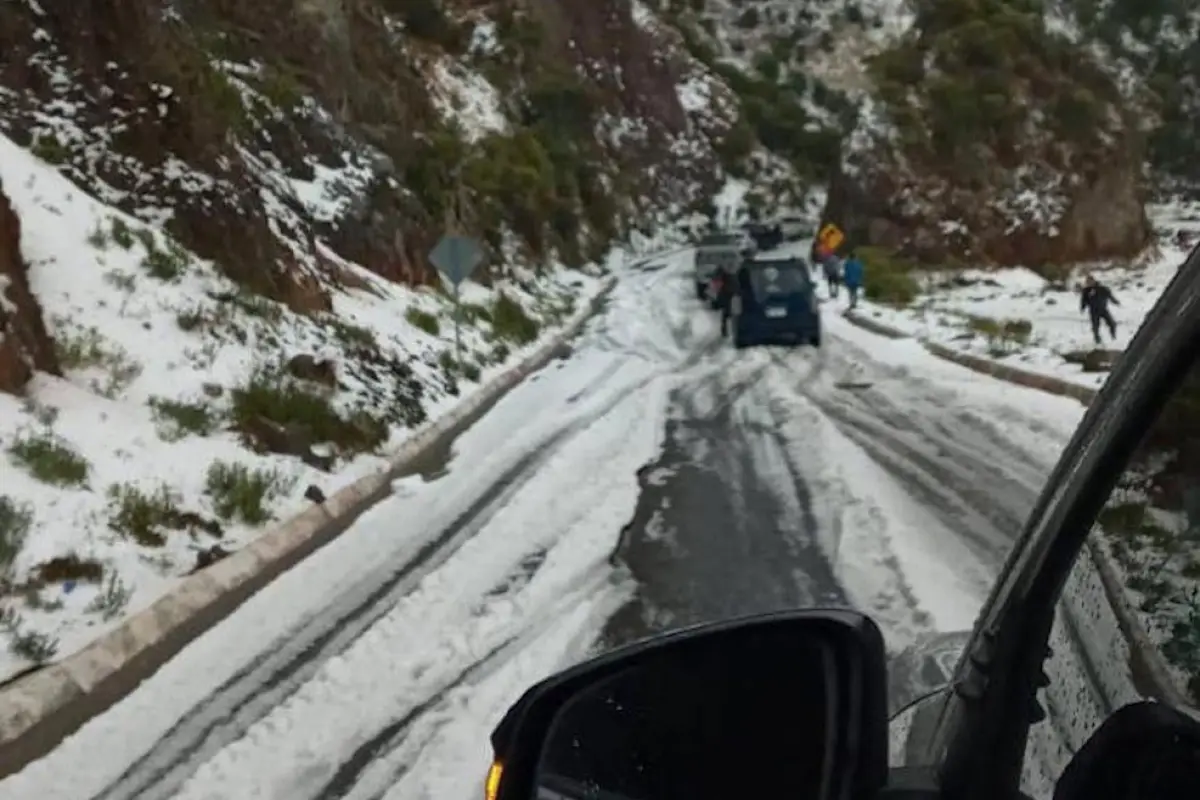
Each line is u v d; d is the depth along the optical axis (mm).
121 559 9508
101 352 13695
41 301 14133
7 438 10883
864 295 43688
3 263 13109
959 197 53875
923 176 54438
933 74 57875
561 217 52938
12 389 12016
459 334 23234
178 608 8852
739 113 92625
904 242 53500
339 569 10234
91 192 17688
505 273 36531
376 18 40562
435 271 28469
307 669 7883
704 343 29234
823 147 93875
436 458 15336
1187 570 1879
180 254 17203
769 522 11039
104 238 16094
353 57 36031
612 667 2311
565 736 2291
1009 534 10180
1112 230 54250
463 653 8070
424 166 33469
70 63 18859
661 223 73188
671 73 87125
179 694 7500
